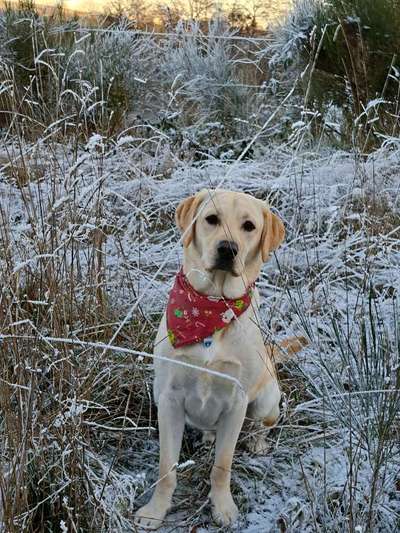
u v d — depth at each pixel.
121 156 3.07
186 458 2.14
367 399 1.89
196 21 5.38
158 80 4.89
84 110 2.36
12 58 4.34
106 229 2.73
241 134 4.13
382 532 1.85
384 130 3.62
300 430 2.17
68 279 2.18
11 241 2.07
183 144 3.48
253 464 2.06
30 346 1.86
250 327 1.95
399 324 2.02
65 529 1.60
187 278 1.97
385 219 2.82
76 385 1.86
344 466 2.01
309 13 4.66
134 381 2.21
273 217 2.05
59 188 2.36
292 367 2.32
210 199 1.99
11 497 1.65
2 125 3.26
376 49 3.99
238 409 1.96
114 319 2.35
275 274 2.74
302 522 1.85
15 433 1.73
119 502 1.86
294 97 4.29
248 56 5.33
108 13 5.85
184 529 1.90
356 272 2.62
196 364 1.92
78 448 1.82
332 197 2.93
